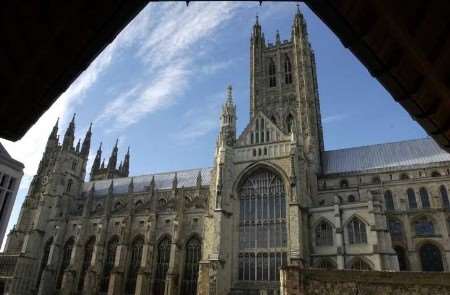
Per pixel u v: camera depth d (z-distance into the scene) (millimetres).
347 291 38812
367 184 85750
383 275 38938
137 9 8648
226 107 88062
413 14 7609
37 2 7656
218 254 69000
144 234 100812
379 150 98250
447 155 86312
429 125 10508
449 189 78375
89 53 9328
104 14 8398
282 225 71000
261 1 8805
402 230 74812
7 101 9844
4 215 34656
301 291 39000
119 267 95812
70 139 140875
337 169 97812
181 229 93812
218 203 74000
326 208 72000
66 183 133875
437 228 72000
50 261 107875
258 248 71125
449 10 7277
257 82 112562
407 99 9852
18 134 11188
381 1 7523
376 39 8531
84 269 106000
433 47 8102
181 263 90688
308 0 8305
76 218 116438
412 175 86438
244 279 69688
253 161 78688
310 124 99188
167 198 116000
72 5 7910
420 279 38031
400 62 8875
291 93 105688
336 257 66625
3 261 114250
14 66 8984
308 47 112875
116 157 171625
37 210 122375
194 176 126125
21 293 107312
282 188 74562
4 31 8172
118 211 111188
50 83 9797
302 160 79625
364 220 67188
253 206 75938
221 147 80562
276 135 79688
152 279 93250
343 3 7996
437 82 8875
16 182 36344
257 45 119125
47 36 8430
